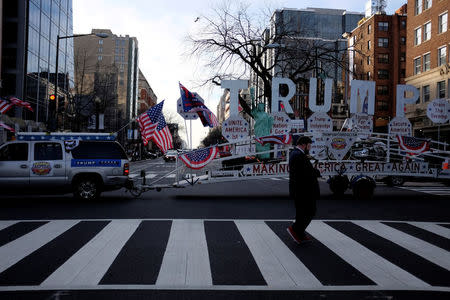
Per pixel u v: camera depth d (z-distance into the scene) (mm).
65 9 50156
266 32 30031
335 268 5586
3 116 32031
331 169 14453
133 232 7926
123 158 13164
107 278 5027
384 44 59188
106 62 116812
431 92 35625
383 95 59094
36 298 4305
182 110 15453
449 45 33500
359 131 15586
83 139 12984
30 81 39312
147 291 4559
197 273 5277
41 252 6324
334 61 30031
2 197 14180
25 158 12602
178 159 14250
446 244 7191
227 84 15008
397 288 4750
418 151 15156
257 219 9594
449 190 17484
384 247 6902
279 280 5020
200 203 12516
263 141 14672
